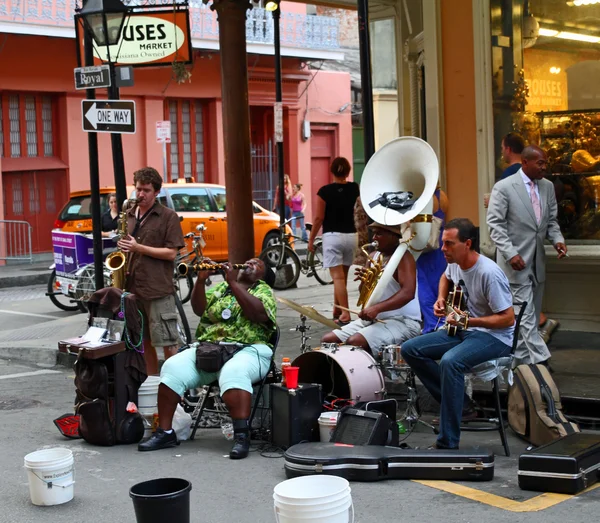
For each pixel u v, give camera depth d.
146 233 7.50
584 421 6.54
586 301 8.85
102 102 9.64
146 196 7.46
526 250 7.34
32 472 5.31
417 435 6.55
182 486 4.63
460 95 9.17
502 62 8.97
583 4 8.66
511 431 6.59
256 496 5.36
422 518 4.88
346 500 4.30
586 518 4.80
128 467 6.03
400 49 13.12
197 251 6.83
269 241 18.41
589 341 8.48
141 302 7.54
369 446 5.71
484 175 8.97
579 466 5.21
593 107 8.73
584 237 8.77
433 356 6.26
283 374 6.34
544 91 8.92
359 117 31.20
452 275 6.34
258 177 26.89
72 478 5.41
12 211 21.94
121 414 6.57
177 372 6.41
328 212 10.64
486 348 5.94
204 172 26.20
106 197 16.16
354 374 6.37
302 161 28.23
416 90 12.87
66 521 5.07
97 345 6.51
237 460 6.11
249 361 6.30
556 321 8.95
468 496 5.21
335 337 7.07
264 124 27.58
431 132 9.34
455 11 9.12
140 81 24.05
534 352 7.25
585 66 8.69
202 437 6.76
